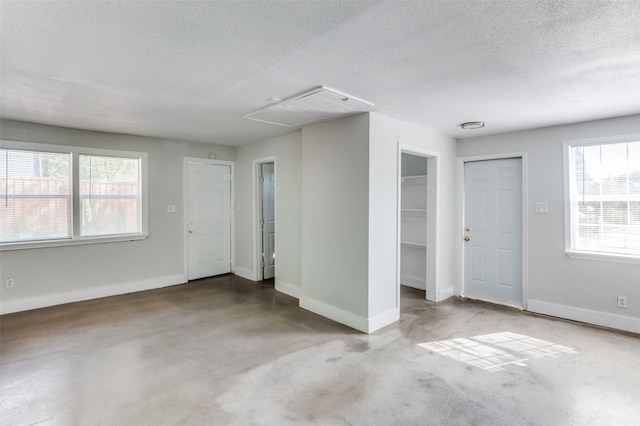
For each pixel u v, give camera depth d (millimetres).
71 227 4164
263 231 5473
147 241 4828
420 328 3424
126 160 4637
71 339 3123
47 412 2057
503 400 2199
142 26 1726
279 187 4805
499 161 4254
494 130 4043
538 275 3889
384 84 2551
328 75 2385
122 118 3660
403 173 5250
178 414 2055
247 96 2881
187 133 4527
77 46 1960
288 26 1721
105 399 2197
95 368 2596
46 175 4004
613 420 2002
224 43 1916
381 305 3465
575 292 3635
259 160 5215
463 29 1729
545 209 3826
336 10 1562
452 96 2807
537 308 3891
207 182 5484
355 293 3422
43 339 3117
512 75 2350
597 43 1868
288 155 4633
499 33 1767
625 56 2025
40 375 2486
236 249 5812
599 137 3471
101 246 4430
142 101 3035
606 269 3441
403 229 5234
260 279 5426
